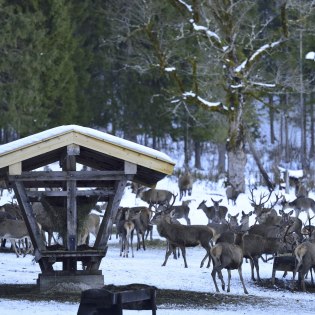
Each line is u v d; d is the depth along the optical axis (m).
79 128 39.22
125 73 119.81
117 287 30.16
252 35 94.81
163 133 120.75
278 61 110.19
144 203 80.44
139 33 115.38
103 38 119.31
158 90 119.44
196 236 51.44
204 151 135.25
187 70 112.19
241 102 88.56
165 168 39.84
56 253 39.09
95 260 39.72
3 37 102.44
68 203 39.56
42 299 37.12
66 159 39.72
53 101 110.00
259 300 39.88
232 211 79.44
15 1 108.62
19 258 53.84
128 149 39.50
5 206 62.69
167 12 113.00
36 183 43.69
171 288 42.41
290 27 106.38
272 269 50.34
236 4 89.62
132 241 59.19
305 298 41.62
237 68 87.00
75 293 39.19
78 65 117.06
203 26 90.94
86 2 119.31
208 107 88.69
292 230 59.09
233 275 49.03
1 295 38.38
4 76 106.75
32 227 39.59
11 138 116.50
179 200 82.06
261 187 97.19
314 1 88.56
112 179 39.84
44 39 107.38
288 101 128.00
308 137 144.50
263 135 145.75
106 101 121.19
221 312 35.03
